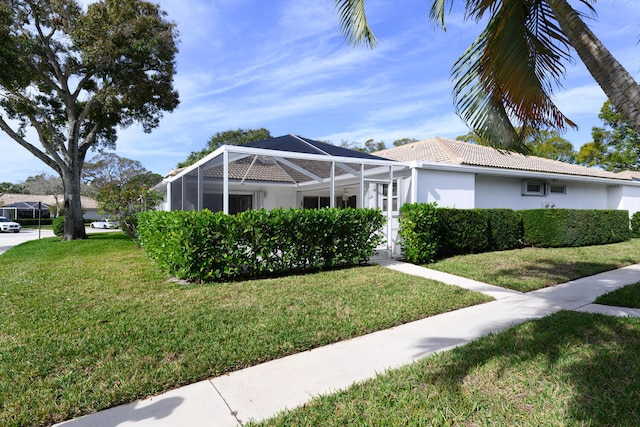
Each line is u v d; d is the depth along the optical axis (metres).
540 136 4.79
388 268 8.45
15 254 12.93
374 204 12.06
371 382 3.04
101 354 3.58
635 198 18.55
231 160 9.03
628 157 26.42
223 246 6.98
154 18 16.64
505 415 2.55
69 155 18.00
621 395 2.77
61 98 18.11
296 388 2.98
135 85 17.45
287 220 7.55
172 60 18.14
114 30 15.95
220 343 3.86
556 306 5.41
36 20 15.85
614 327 4.27
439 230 9.98
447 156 13.12
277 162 11.57
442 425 2.44
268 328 4.29
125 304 5.39
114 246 14.32
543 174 14.19
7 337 4.06
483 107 3.99
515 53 3.57
